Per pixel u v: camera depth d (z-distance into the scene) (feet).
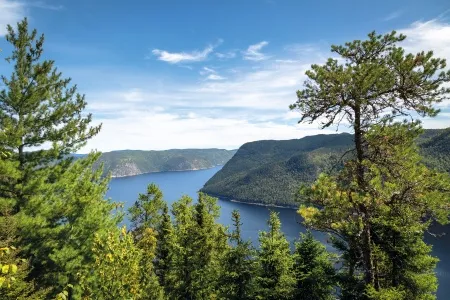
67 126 61.46
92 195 62.18
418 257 63.62
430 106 44.80
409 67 42.50
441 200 40.32
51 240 55.42
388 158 44.91
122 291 37.27
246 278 80.23
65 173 60.34
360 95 43.91
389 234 62.28
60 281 55.67
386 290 47.47
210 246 103.14
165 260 117.50
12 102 55.93
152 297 71.61
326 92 44.57
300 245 76.84
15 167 53.01
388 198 43.65
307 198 47.85
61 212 57.31
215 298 93.86
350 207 46.11
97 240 39.14
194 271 99.19
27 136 57.36
